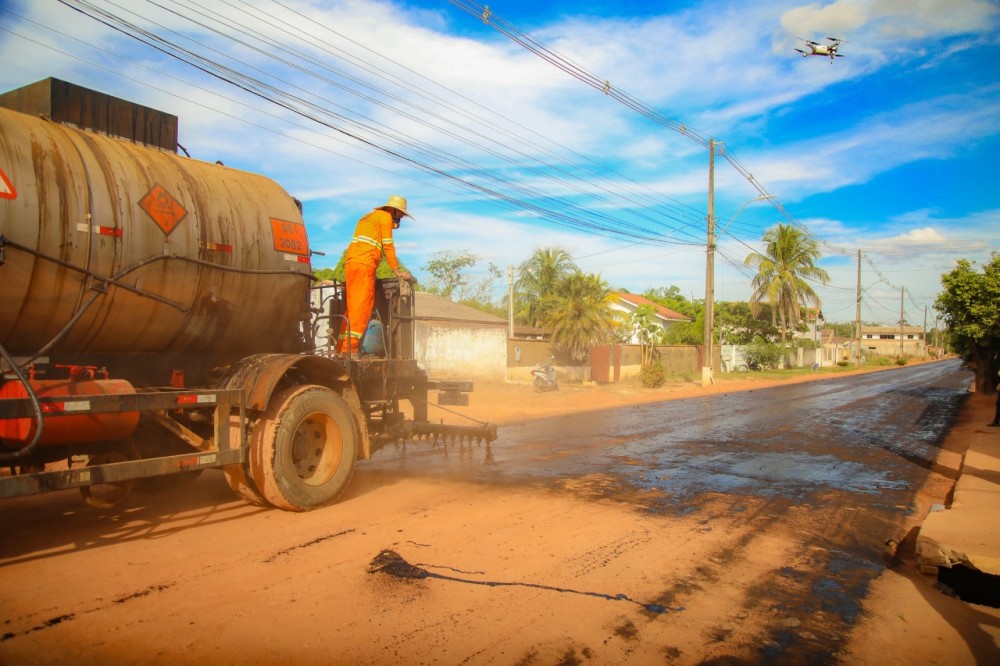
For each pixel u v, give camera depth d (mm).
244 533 5363
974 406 19672
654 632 3727
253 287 6418
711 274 28766
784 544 5523
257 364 6020
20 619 3631
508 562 4785
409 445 10656
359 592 4141
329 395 6379
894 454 10625
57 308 5051
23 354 5102
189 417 5941
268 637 3490
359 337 7625
